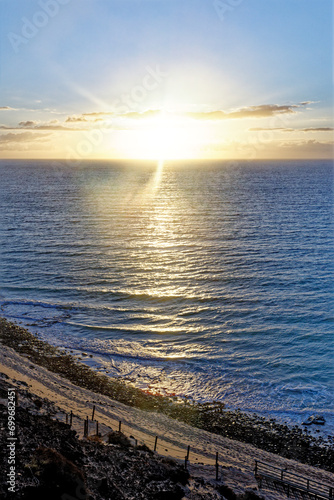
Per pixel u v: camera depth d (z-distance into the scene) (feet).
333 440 89.45
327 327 143.33
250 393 107.24
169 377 114.01
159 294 172.35
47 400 89.30
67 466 49.96
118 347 130.11
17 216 350.43
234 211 388.57
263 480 70.64
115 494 51.52
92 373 113.60
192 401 103.04
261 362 122.21
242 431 91.45
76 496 46.85
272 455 82.64
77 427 77.15
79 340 134.00
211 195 526.16
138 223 326.85
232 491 60.85
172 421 92.79
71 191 561.84
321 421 95.81
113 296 170.91
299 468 78.38
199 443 84.12
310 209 394.32
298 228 302.45
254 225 316.19
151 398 103.14
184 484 60.80
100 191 567.59
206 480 65.00
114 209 402.93
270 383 111.75
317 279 189.37
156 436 76.95
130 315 153.38
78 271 201.36
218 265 211.00
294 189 590.14
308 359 123.65
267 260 219.20
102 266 209.56
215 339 135.85
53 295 171.53
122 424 87.51
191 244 255.29
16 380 97.96
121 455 64.39
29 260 218.59
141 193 549.13
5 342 128.47
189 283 185.37
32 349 125.18
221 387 109.70
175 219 346.95
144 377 113.60
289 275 195.00
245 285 182.60
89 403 94.79
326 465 80.89
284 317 150.92
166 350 128.98
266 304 162.40
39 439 60.23
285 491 67.05
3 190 561.84
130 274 197.36
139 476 58.39
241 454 81.61
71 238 270.67
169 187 638.53
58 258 223.30
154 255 229.86
